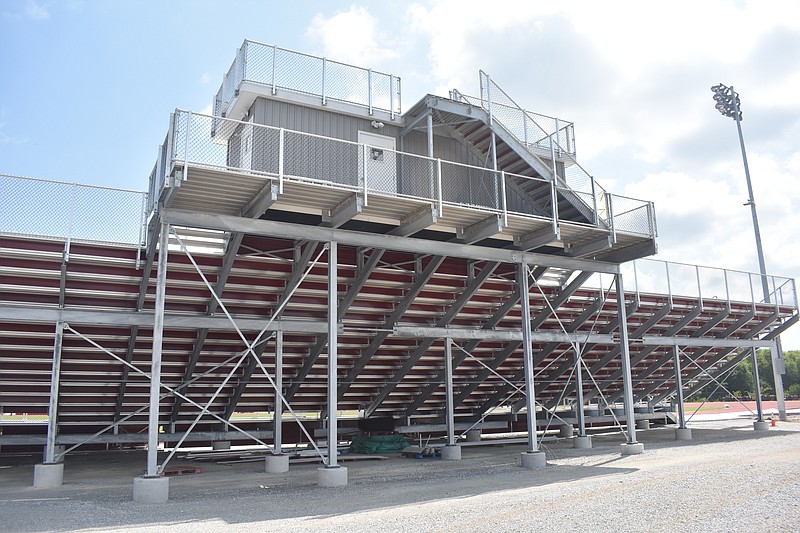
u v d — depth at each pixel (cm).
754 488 928
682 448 1734
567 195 1564
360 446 1800
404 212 1292
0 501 1005
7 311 1198
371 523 765
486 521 752
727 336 2362
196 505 952
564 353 2008
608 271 1653
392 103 1633
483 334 1673
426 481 1193
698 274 2123
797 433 2200
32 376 1424
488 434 2425
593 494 939
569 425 2284
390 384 1794
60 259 1201
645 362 2294
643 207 1582
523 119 1655
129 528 771
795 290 2439
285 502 966
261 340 1493
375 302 1563
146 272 1227
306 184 1103
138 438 1625
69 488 1161
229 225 1159
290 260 1357
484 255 1456
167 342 1423
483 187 1672
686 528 678
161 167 1126
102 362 1416
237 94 1446
